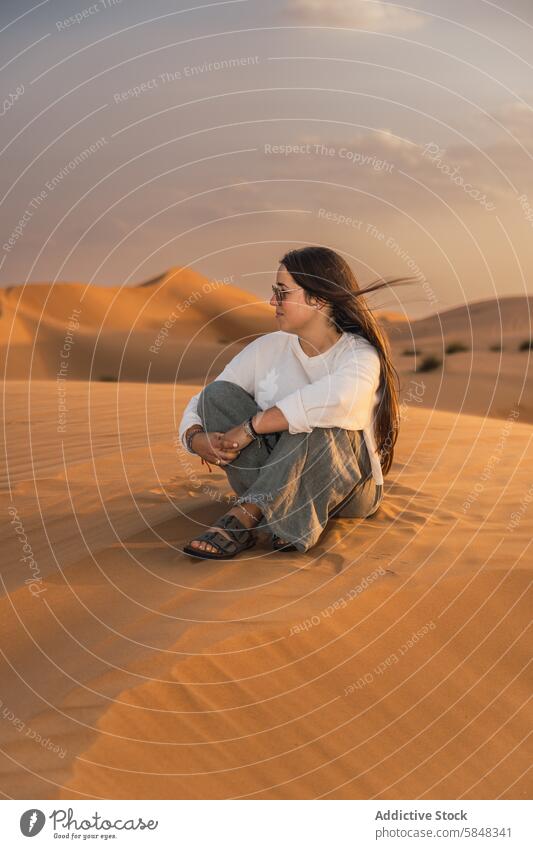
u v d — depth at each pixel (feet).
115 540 11.78
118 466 16.31
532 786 8.29
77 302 141.38
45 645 9.14
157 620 9.41
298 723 8.37
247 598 9.78
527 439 20.06
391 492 14.25
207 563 10.91
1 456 17.61
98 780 7.27
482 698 9.12
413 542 11.57
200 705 8.24
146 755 7.63
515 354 83.71
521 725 8.86
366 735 8.44
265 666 8.82
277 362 11.77
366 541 11.59
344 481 11.12
